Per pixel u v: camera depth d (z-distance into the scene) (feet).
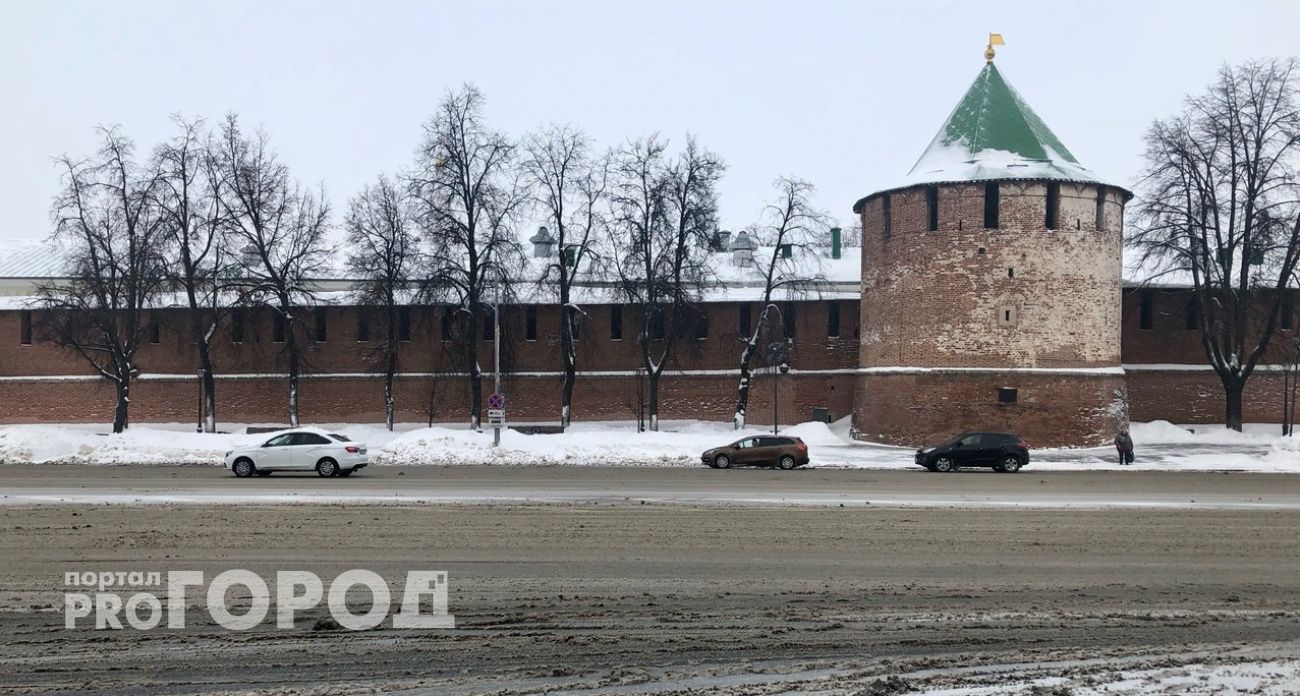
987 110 163.94
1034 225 156.97
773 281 196.95
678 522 71.41
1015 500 85.92
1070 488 97.96
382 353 189.57
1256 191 166.40
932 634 42.19
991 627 43.37
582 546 61.67
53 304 172.65
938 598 48.57
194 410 194.70
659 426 187.21
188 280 173.68
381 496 86.63
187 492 89.45
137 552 59.11
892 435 161.99
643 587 50.60
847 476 111.96
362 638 41.34
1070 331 157.69
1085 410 157.28
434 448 134.10
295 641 40.86
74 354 197.67
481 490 92.73
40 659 38.40
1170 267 174.70
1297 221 165.27
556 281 183.62
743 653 39.34
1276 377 184.03
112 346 169.17
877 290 169.07
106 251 169.58
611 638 41.37
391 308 181.57
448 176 171.01
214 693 34.55
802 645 40.42
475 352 174.40
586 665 37.76
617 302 184.34
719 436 144.15
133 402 195.42
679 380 191.93
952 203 158.81
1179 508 80.79
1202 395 184.03
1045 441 155.84
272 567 55.06
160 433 141.18
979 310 157.28
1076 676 36.19
